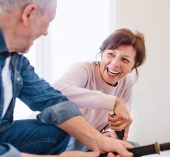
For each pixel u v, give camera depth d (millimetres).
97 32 2154
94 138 886
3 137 855
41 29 796
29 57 2066
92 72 1316
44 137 900
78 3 2135
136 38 1285
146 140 2238
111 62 1264
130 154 818
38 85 943
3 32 743
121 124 1112
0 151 662
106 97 1128
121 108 1112
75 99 1133
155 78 2219
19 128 879
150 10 2168
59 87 1151
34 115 1242
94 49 2152
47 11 776
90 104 1127
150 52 2197
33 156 701
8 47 770
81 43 2152
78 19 2141
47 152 925
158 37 2195
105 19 2148
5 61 773
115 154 849
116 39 1260
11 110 838
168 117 2254
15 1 718
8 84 792
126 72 1298
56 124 904
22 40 783
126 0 2137
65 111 903
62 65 2143
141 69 2189
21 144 882
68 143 982
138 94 2207
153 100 2232
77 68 1278
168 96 2242
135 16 2154
